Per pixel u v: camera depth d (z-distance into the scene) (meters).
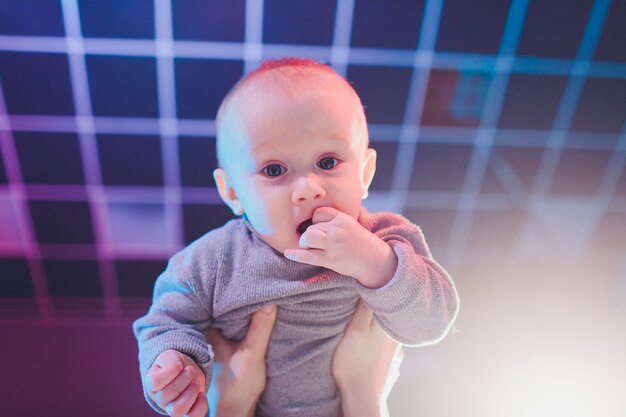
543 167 1.59
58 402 1.61
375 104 1.46
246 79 0.66
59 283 1.68
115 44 1.30
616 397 1.57
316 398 0.70
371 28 1.35
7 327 1.68
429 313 0.60
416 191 1.61
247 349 0.66
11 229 1.55
